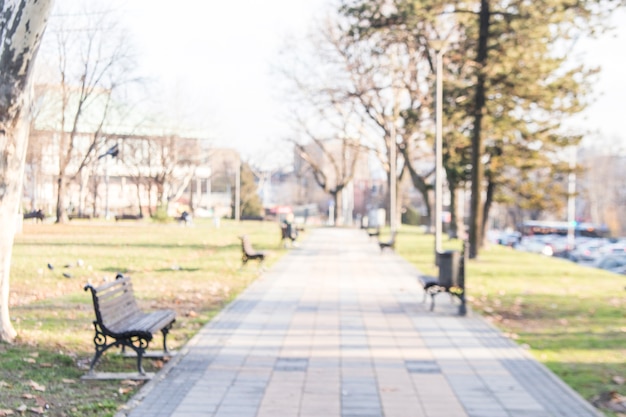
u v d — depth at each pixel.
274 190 122.75
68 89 47.78
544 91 27.06
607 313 14.40
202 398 7.60
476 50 28.39
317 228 63.09
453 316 13.63
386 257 29.64
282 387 8.12
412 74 42.25
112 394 7.58
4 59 9.02
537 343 10.99
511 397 7.84
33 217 51.06
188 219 60.06
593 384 8.43
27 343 9.57
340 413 7.16
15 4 8.85
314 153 86.31
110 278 18.66
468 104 28.09
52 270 19.88
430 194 57.28
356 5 27.78
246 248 22.59
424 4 26.16
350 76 45.50
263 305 14.76
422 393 7.97
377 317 13.38
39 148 49.38
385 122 50.12
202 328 11.78
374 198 96.50
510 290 18.55
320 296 16.44
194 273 20.89
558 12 24.30
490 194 36.78
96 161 57.19
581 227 72.19
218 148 74.69
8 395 7.20
